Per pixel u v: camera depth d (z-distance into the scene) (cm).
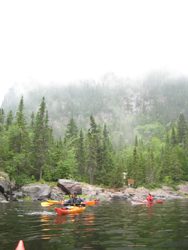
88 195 2892
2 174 2392
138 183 5216
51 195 2533
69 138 5794
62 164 3916
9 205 1662
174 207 1658
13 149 3112
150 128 18162
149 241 539
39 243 518
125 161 7625
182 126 7881
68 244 508
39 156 3488
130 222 859
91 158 5088
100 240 548
